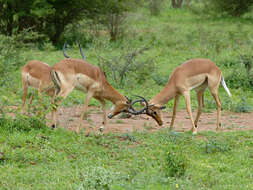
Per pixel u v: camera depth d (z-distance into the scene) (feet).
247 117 48.06
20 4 90.84
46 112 35.63
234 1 144.36
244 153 32.09
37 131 34.63
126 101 40.47
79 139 34.53
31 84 44.55
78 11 98.17
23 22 95.50
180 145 34.32
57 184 25.40
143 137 36.70
